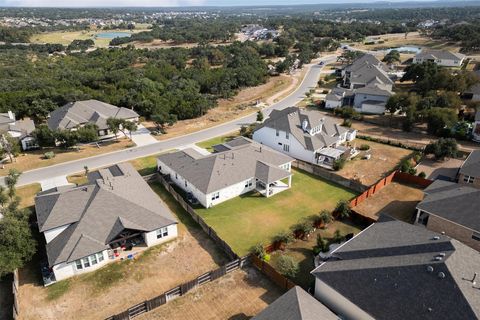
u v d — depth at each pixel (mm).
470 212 33594
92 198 36000
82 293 29938
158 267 32875
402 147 59906
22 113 79062
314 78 118688
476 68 108188
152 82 98000
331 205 42906
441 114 63438
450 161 53719
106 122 64812
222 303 28750
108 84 103250
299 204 43219
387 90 86812
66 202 35344
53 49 176125
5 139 54906
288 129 56625
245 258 32469
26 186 47781
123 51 155375
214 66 139625
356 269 26500
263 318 24422
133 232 35156
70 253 31000
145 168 53062
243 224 39312
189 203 43344
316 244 35656
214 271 30750
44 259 33281
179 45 193625
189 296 29391
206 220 39969
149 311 27969
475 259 25609
